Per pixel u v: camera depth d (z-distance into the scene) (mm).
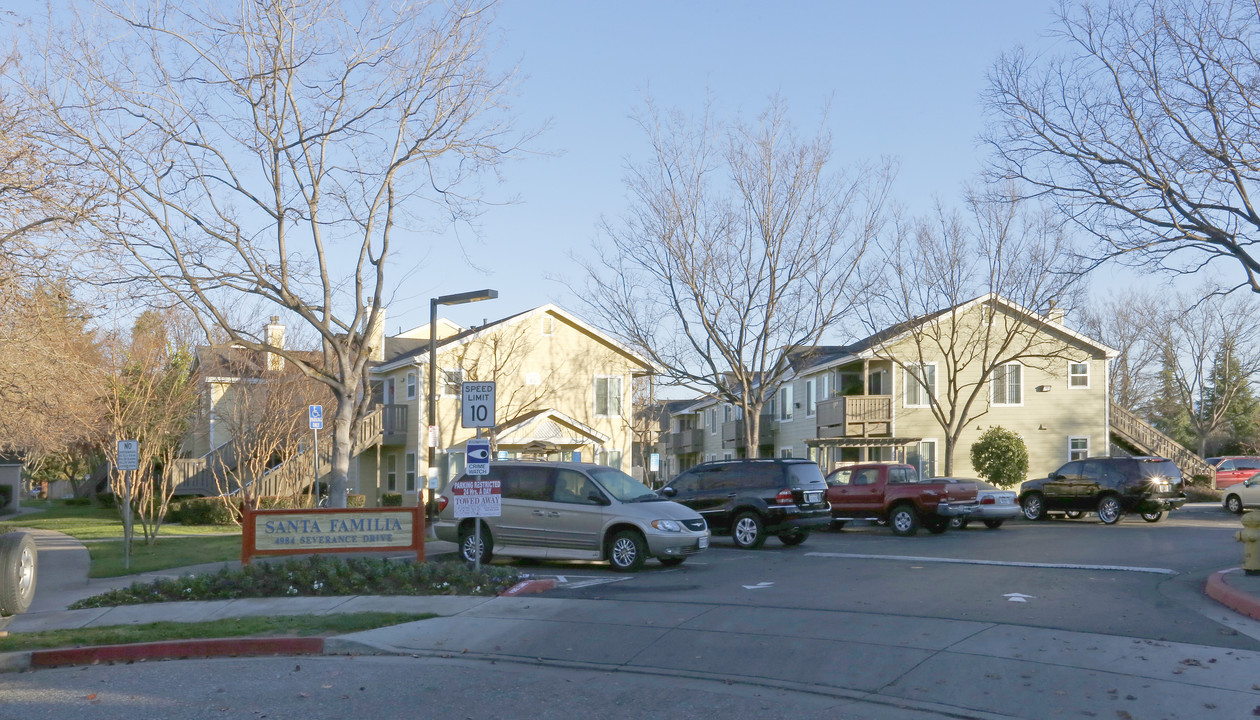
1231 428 65875
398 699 8773
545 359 39312
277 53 19547
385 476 40875
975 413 40531
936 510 24750
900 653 9867
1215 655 9422
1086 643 9984
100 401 21844
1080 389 40844
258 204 20047
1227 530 25297
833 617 11594
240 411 31500
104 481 51969
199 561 19875
